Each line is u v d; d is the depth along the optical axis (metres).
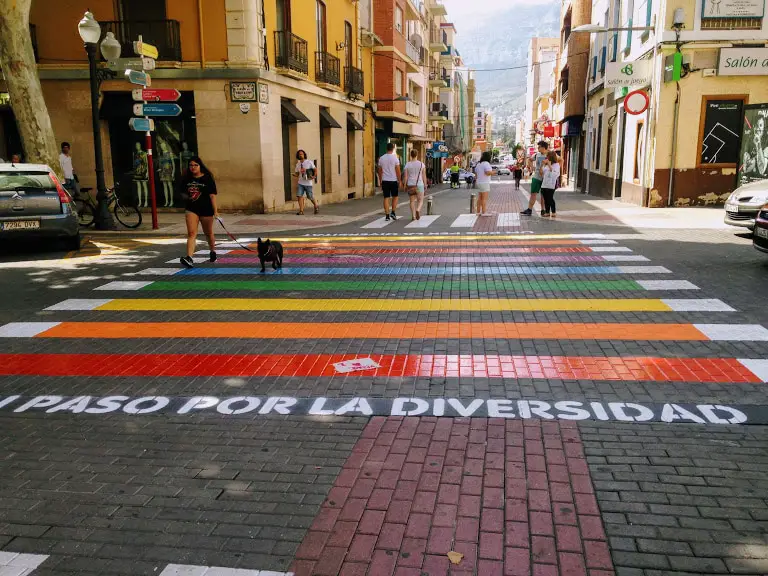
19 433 4.10
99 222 14.45
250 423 4.17
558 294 7.58
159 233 14.02
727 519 2.99
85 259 10.66
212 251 10.22
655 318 6.42
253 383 4.88
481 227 14.45
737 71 17.16
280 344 5.84
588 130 31.70
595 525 2.96
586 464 3.52
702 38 17.20
